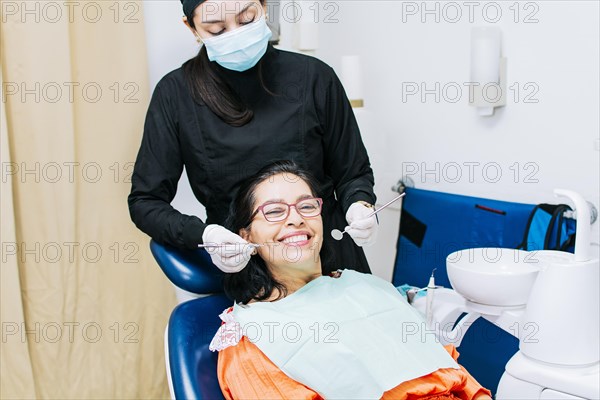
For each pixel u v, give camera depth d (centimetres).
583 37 147
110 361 197
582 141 151
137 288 200
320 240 126
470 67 170
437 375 110
